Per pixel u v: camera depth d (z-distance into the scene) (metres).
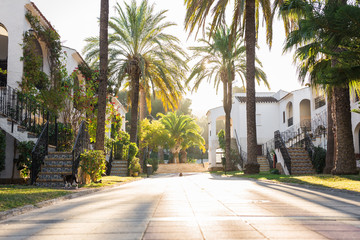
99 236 3.27
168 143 48.91
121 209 5.18
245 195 7.23
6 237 3.36
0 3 13.15
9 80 12.81
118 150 25.72
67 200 7.02
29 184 10.12
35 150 10.26
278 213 4.59
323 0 11.48
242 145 36.22
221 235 3.24
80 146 12.08
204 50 28.47
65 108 16.11
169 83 24.61
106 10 14.13
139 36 23.33
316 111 26.23
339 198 6.62
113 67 23.06
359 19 9.64
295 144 26.80
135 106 24.52
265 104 37.25
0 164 10.90
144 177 23.34
